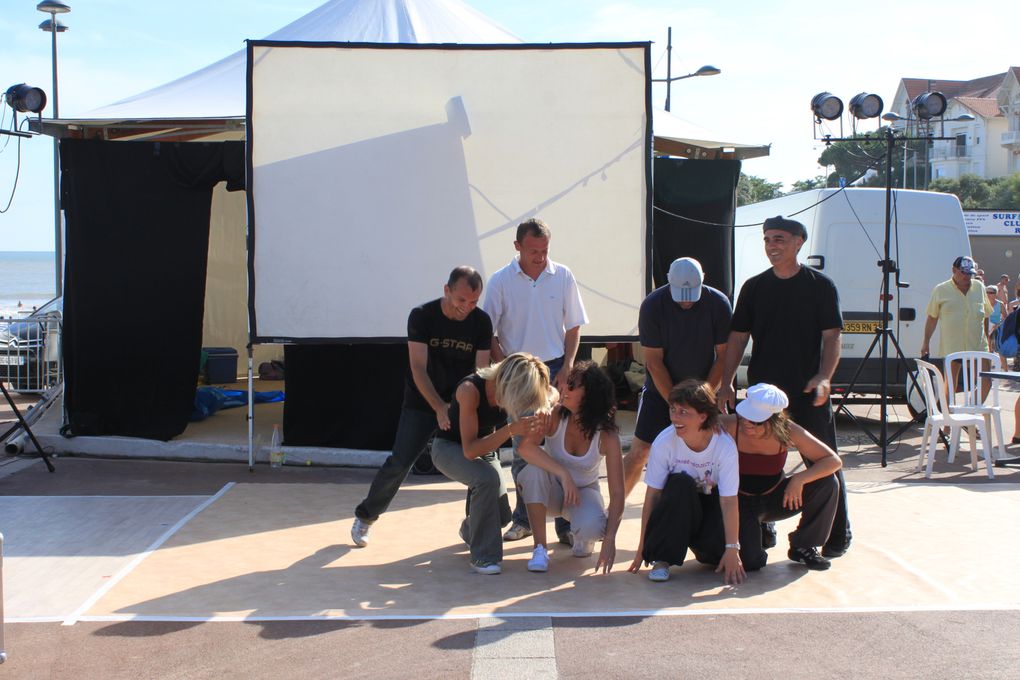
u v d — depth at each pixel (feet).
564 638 13.17
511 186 24.34
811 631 13.44
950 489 22.85
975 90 201.87
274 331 23.97
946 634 13.34
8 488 22.08
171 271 25.48
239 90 28.76
